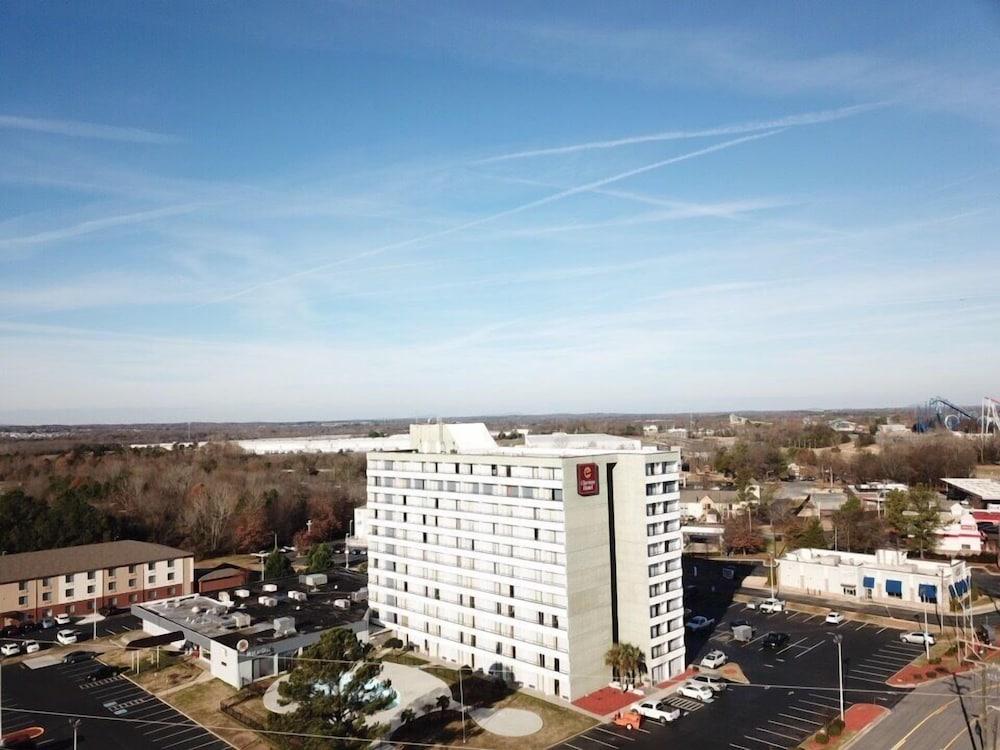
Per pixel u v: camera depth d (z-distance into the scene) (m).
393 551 117.44
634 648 93.81
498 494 100.44
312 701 69.31
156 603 129.25
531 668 94.81
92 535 171.62
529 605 95.56
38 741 82.81
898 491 185.62
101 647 117.12
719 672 99.25
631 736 80.12
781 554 167.12
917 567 135.38
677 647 98.31
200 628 111.75
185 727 85.81
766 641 109.25
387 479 118.88
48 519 168.50
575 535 92.75
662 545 97.00
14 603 131.25
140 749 80.12
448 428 116.12
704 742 78.00
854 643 110.44
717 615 128.25
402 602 115.31
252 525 197.62
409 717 81.94
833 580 139.75
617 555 98.19
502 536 99.69
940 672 96.75
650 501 95.88
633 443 113.50
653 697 90.69
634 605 96.06
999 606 129.25
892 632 115.38
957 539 168.75
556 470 92.69
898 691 90.88
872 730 79.69
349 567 171.62
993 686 90.69
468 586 104.50
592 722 84.06
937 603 128.25
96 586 140.88
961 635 111.50
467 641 104.06
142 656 111.00
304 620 116.81
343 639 73.44
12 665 109.12
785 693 91.12
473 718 85.38
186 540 190.50
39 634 125.06
